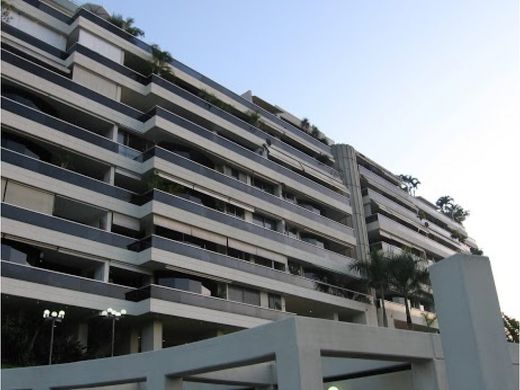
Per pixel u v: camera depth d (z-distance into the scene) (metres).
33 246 27.42
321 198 48.16
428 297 46.41
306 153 52.62
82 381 17.83
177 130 36.47
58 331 28.34
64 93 31.70
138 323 31.00
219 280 34.50
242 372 18.53
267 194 41.69
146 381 16.39
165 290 30.22
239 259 36.00
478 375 10.18
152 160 33.84
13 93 30.06
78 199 29.97
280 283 38.47
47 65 32.44
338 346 13.11
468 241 79.56
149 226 32.97
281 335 12.87
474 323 10.49
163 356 16.08
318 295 41.50
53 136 30.16
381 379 17.34
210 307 32.25
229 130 41.81
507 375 10.40
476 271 11.04
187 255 32.62
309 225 45.00
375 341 13.90
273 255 39.94
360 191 55.03
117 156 33.16
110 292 28.92
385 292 49.38
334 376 18.47
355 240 49.84
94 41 35.22
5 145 28.66
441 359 15.13
